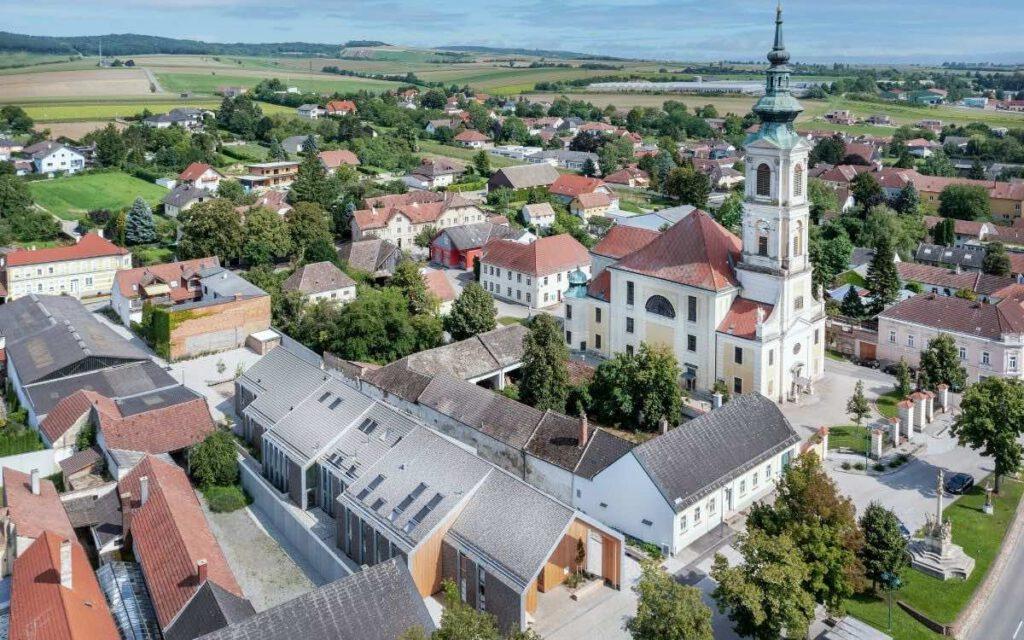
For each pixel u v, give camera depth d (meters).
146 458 86.06
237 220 177.75
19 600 61.72
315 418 91.19
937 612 70.56
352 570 72.81
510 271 162.62
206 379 121.94
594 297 128.62
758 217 110.94
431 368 112.12
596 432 87.06
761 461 87.00
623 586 72.62
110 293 164.38
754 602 60.56
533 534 67.94
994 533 82.62
